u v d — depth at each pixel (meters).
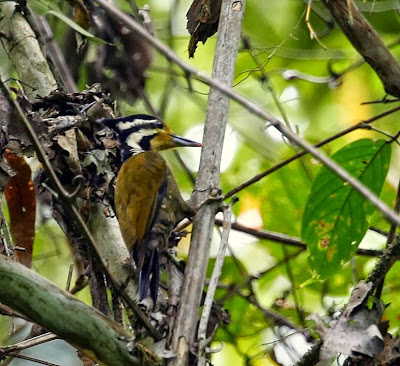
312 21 15.20
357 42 9.16
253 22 15.40
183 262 8.52
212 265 12.72
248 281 11.95
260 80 12.92
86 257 9.09
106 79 12.51
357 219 9.88
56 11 9.64
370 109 15.17
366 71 15.17
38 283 7.24
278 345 11.59
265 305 12.95
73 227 9.12
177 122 15.77
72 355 10.95
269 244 12.94
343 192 9.80
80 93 9.91
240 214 13.16
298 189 12.80
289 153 12.81
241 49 12.64
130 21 5.69
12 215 9.64
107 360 7.43
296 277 12.75
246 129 14.70
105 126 9.79
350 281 12.43
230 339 12.36
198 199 7.98
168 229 8.77
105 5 5.73
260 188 13.27
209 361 8.04
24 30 10.57
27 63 10.37
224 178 14.33
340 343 8.22
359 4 13.72
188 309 7.43
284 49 14.15
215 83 5.55
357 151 9.69
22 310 7.24
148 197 8.70
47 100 9.79
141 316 7.39
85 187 9.12
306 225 10.02
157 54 15.17
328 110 15.33
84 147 9.50
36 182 10.29
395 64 9.12
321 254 10.08
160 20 14.90
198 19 9.96
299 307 11.93
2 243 9.08
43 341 8.73
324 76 15.45
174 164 14.48
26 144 8.84
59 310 7.27
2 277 7.12
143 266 8.32
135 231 8.50
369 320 8.39
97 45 12.47
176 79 15.15
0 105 8.84
